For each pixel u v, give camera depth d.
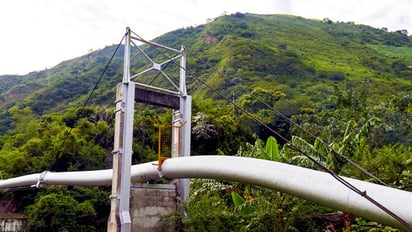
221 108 42.72
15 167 36.22
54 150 37.12
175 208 15.34
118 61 87.56
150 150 37.28
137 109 48.66
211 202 15.59
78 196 31.89
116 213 13.88
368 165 18.83
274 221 15.03
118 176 14.16
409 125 32.38
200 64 71.88
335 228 16.11
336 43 94.44
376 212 9.37
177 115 16.41
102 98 59.62
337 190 10.12
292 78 65.06
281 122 43.69
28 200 33.41
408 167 18.70
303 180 10.88
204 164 13.55
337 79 66.81
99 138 41.22
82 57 110.62
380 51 91.12
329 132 29.84
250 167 12.26
